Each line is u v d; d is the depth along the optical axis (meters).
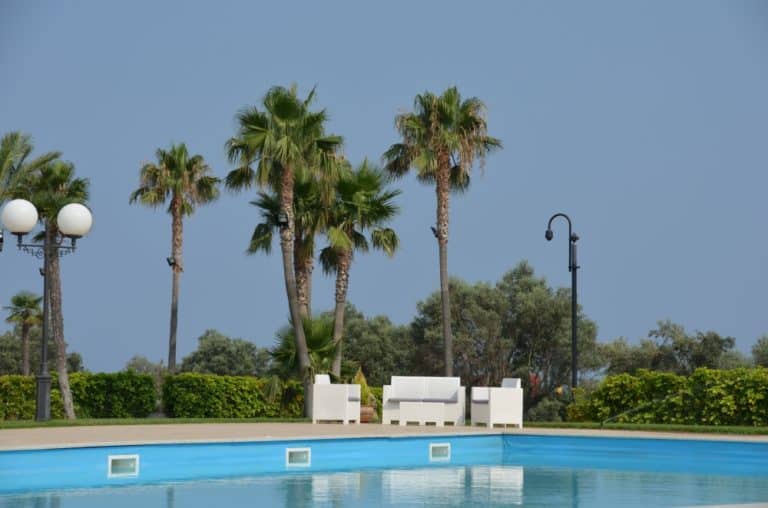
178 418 23.91
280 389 24.78
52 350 63.84
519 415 21.05
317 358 25.02
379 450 17.59
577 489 13.65
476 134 29.83
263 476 15.17
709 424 20.27
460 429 19.92
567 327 49.59
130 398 25.70
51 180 31.42
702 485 14.21
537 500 12.45
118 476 14.55
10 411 25.23
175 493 12.94
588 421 22.66
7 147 29.47
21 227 20.31
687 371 48.44
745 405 19.95
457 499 12.52
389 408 22.39
